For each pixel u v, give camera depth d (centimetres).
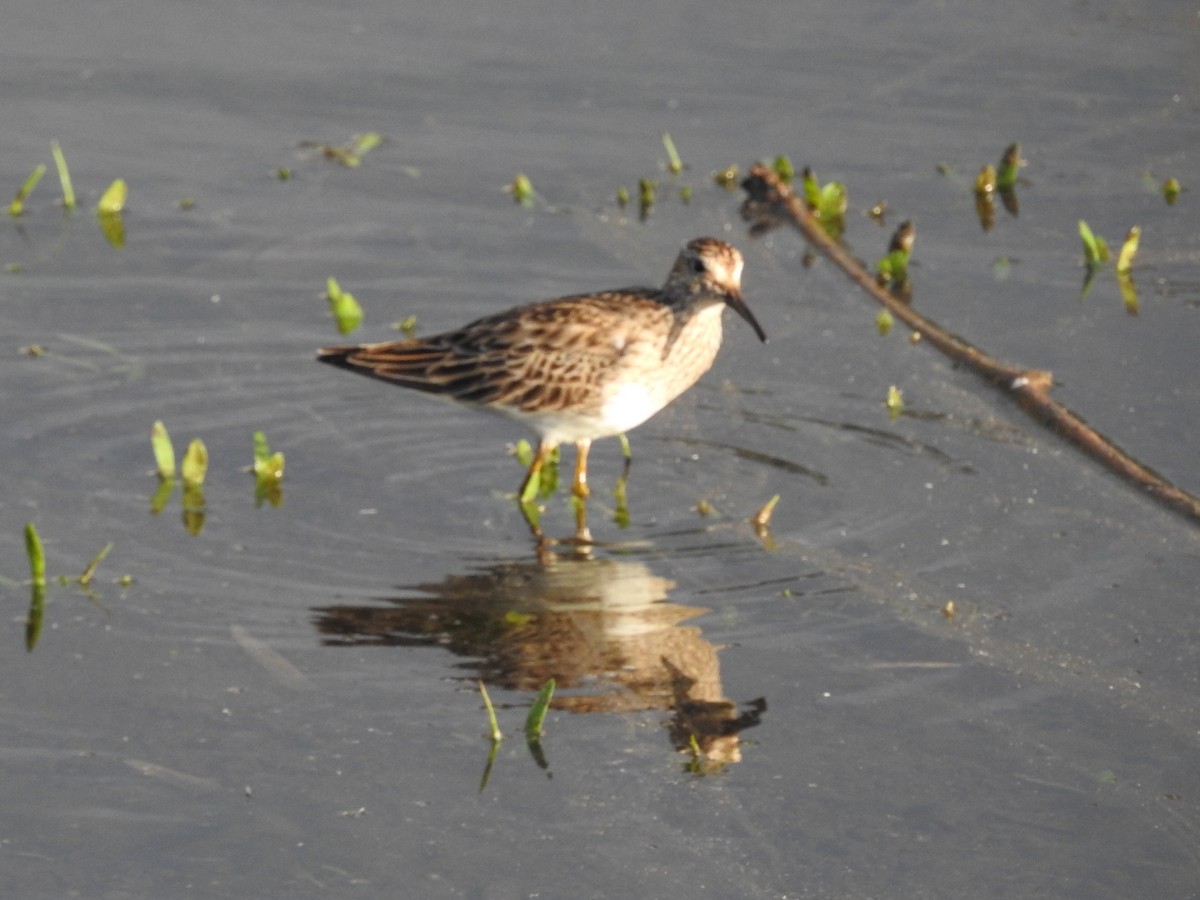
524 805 985
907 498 1361
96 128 1944
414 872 927
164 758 1012
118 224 1770
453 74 2089
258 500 1339
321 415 1491
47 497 1320
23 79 2034
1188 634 1177
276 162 1900
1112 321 1652
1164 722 1084
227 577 1221
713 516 1334
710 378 1570
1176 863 957
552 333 1362
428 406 1527
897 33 2231
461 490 1375
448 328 1611
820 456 1433
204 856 931
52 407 1456
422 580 1229
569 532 1308
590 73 2106
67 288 1652
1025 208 1873
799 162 1942
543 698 1036
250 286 1675
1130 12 2275
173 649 1125
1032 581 1241
